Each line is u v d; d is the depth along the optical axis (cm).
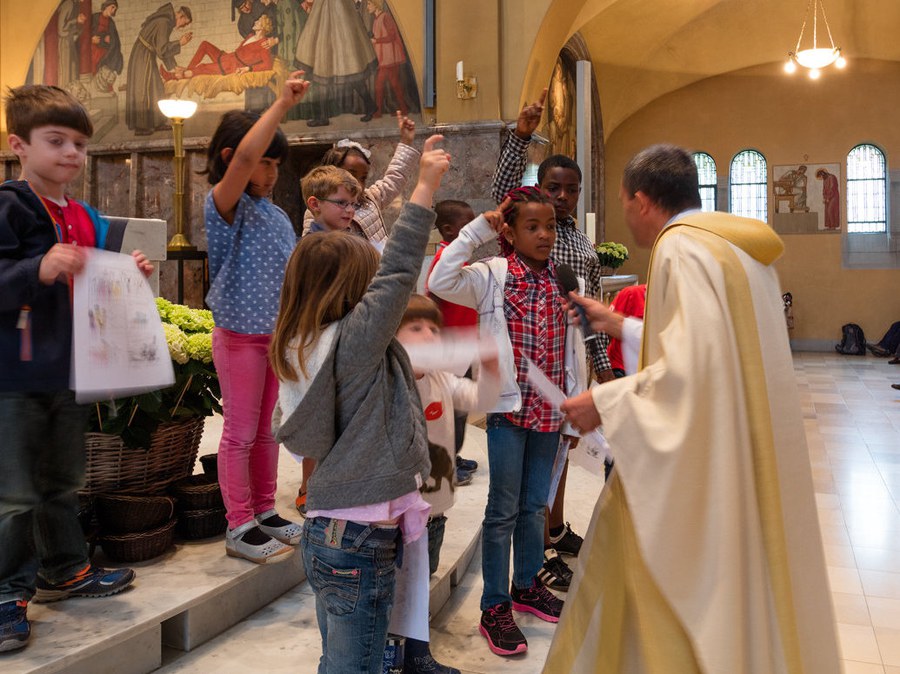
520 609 295
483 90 845
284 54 944
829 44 1395
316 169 296
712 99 1511
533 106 297
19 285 201
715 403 163
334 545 172
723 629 157
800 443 173
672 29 1320
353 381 172
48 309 220
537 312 265
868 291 1467
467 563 344
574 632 183
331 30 920
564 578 314
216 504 306
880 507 478
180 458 325
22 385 213
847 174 1467
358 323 169
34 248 215
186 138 970
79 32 1035
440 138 181
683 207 193
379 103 901
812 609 171
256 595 283
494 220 258
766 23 1367
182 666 241
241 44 962
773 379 170
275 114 248
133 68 1012
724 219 179
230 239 268
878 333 1462
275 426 194
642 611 170
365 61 905
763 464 166
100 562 277
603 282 796
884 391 987
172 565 276
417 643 235
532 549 288
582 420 177
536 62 864
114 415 268
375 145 881
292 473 406
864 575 367
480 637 277
